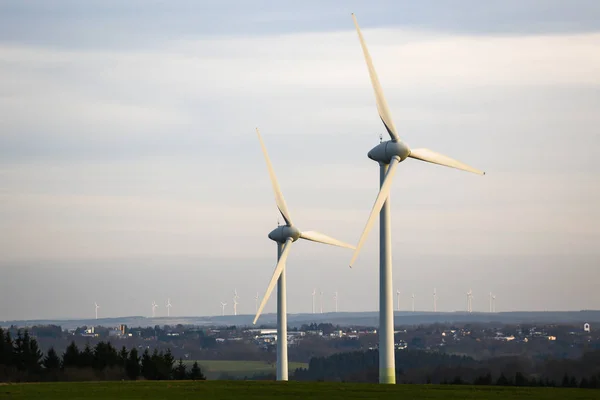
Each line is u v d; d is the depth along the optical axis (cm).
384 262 13162
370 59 13350
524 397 9912
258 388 11075
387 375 12975
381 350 13050
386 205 13188
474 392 10469
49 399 9694
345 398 9744
